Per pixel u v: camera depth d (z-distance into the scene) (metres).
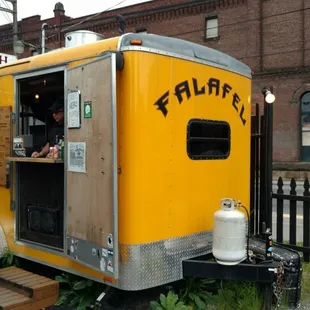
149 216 3.64
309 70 19.22
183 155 3.95
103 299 3.80
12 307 3.61
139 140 3.57
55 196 4.30
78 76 3.78
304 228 5.84
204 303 4.06
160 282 3.72
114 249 3.38
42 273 4.77
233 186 4.57
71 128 3.88
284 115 19.98
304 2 19.28
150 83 3.63
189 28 22.42
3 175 4.76
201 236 4.13
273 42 20.14
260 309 3.92
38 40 27.33
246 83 4.78
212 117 4.27
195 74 4.06
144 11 22.30
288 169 19.75
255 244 4.54
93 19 24.94
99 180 3.53
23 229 4.67
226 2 21.19
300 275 4.29
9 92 4.72
